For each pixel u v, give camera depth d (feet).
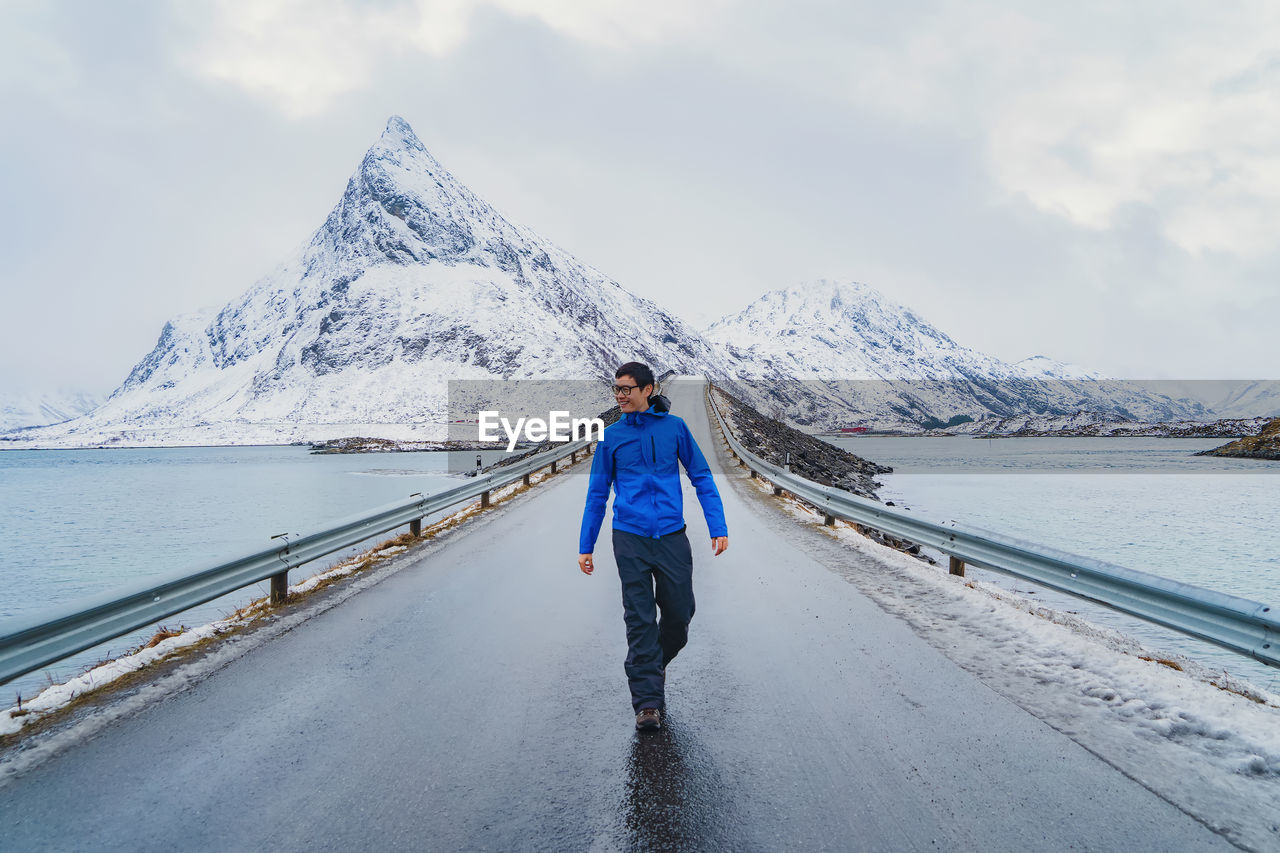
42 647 14.20
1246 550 68.23
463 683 15.81
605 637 19.33
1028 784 10.98
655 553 13.38
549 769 11.63
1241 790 10.83
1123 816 10.06
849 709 14.02
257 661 17.56
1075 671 16.11
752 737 12.76
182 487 190.08
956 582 25.45
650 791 10.84
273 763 12.04
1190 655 32.01
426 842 9.57
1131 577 16.60
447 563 30.55
